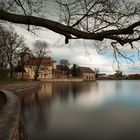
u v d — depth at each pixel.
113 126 22.16
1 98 21.11
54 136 18.14
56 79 142.25
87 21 7.61
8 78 68.44
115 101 46.41
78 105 38.50
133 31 6.99
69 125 22.27
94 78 194.38
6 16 6.74
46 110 31.38
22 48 73.81
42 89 75.94
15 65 78.31
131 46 7.25
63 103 40.44
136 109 34.69
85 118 26.28
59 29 6.89
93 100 47.78
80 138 17.72
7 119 10.48
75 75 166.62
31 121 23.34
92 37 6.93
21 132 14.38
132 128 21.47
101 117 27.38
